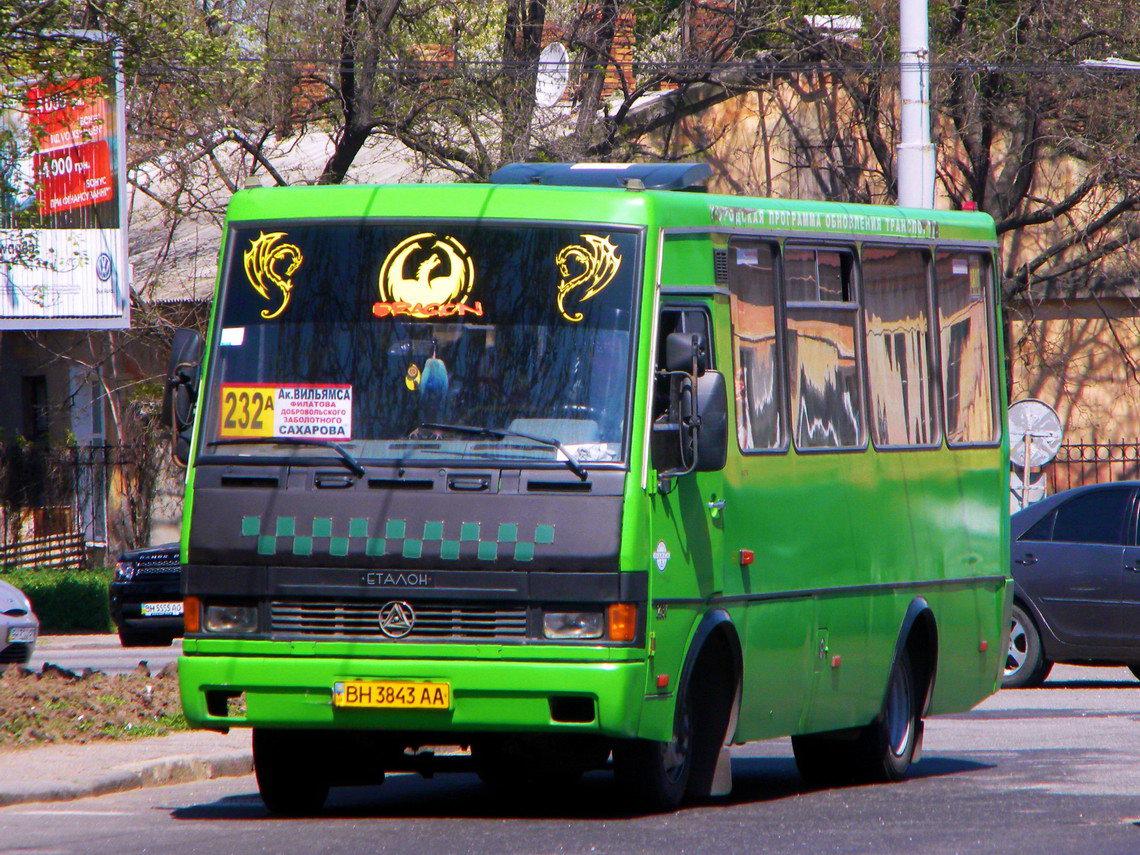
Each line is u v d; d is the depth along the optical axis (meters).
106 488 110.06
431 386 31.64
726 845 28.94
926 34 68.12
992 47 102.06
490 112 104.06
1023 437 78.19
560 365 31.41
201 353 33.31
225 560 31.36
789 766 44.56
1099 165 100.69
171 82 86.50
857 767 39.62
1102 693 60.88
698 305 33.16
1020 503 78.12
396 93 105.00
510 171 37.25
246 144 102.75
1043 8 100.44
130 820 32.75
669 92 115.75
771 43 110.50
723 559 33.34
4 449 109.00
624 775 32.56
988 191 108.38
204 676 31.22
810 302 37.16
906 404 40.69
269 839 29.67
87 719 44.84
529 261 31.95
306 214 32.81
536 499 30.61
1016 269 111.94
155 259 109.56
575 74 107.94
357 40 102.75
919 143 67.75
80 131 88.62
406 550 30.67
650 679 30.75
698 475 32.59
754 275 35.28
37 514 109.44
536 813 33.75
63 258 89.50
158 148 99.44
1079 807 34.16
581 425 31.02
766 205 36.09
